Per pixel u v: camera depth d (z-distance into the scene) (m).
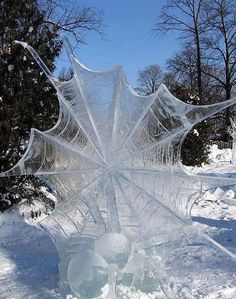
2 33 11.85
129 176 6.08
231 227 9.98
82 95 6.03
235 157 23.02
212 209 12.09
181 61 47.41
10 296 6.25
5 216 10.80
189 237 5.87
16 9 11.72
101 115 6.09
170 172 5.85
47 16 22.14
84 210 6.33
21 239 9.51
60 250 6.32
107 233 5.99
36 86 11.48
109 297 5.36
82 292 5.46
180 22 45.31
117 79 5.90
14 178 11.33
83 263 5.52
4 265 7.71
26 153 6.15
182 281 6.41
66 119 6.26
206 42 45.53
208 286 6.20
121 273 5.64
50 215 6.55
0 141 11.10
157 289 5.81
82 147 6.16
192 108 5.41
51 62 11.91
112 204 6.11
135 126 5.98
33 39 11.84
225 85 45.41
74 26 26.88
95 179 6.18
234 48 45.00
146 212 5.98
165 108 5.67
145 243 5.90
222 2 44.53
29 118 11.34
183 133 5.73
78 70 6.10
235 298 5.81
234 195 13.29
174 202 5.82
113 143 6.11
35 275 7.08
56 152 6.24
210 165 23.84
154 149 5.96
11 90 11.52
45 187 12.10
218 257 7.56
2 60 11.45
